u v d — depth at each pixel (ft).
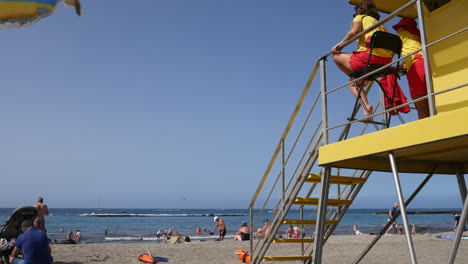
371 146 14.19
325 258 38.34
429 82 12.50
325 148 16.66
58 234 162.91
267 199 22.80
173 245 51.31
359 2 18.21
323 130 17.61
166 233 130.62
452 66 14.47
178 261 37.29
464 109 11.16
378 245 50.03
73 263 34.14
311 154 18.38
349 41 16.71
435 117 11.98
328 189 17.08
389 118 18.06
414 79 16.44
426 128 12.22
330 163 16.60
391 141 13.38
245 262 35.37
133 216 456.86
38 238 21.57
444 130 11.64
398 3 18.88
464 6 14.20
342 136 17.56
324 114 17.63
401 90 18.57
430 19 15.62
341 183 19.49
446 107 14.58
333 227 21.20
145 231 187.83
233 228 221.05
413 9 19.07
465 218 10.82
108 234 162.50
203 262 36.60
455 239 10.92
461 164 19.54
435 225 204.95
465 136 11.22
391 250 43.98
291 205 19.61
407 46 17.01
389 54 16.48
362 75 16.88
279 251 44.01
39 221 24.81
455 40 14.42
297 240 20.80
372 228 191.62
